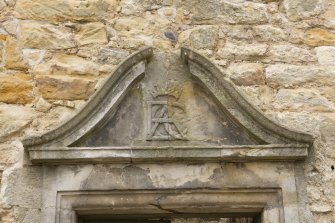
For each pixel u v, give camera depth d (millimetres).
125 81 3854
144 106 3863
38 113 3824
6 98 3838
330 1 4254
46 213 3562
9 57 3939
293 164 3740
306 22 4188
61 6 4098
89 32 4059
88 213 3697
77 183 3635
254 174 3705
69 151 3631
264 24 4172
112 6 4152
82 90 3904
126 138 3775
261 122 3736
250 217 3893
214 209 3717
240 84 3979
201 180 3680
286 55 4070
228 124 3844
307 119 3898
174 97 3896
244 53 4062
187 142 3779
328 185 3713
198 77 3883
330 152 3811
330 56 4086
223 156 3668
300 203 3652
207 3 4203
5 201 3584
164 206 3670
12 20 4043
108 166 3688
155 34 4102
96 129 3758
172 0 4207
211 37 4102
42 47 3988
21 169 3666
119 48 4043
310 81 4008
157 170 3688
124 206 3658
